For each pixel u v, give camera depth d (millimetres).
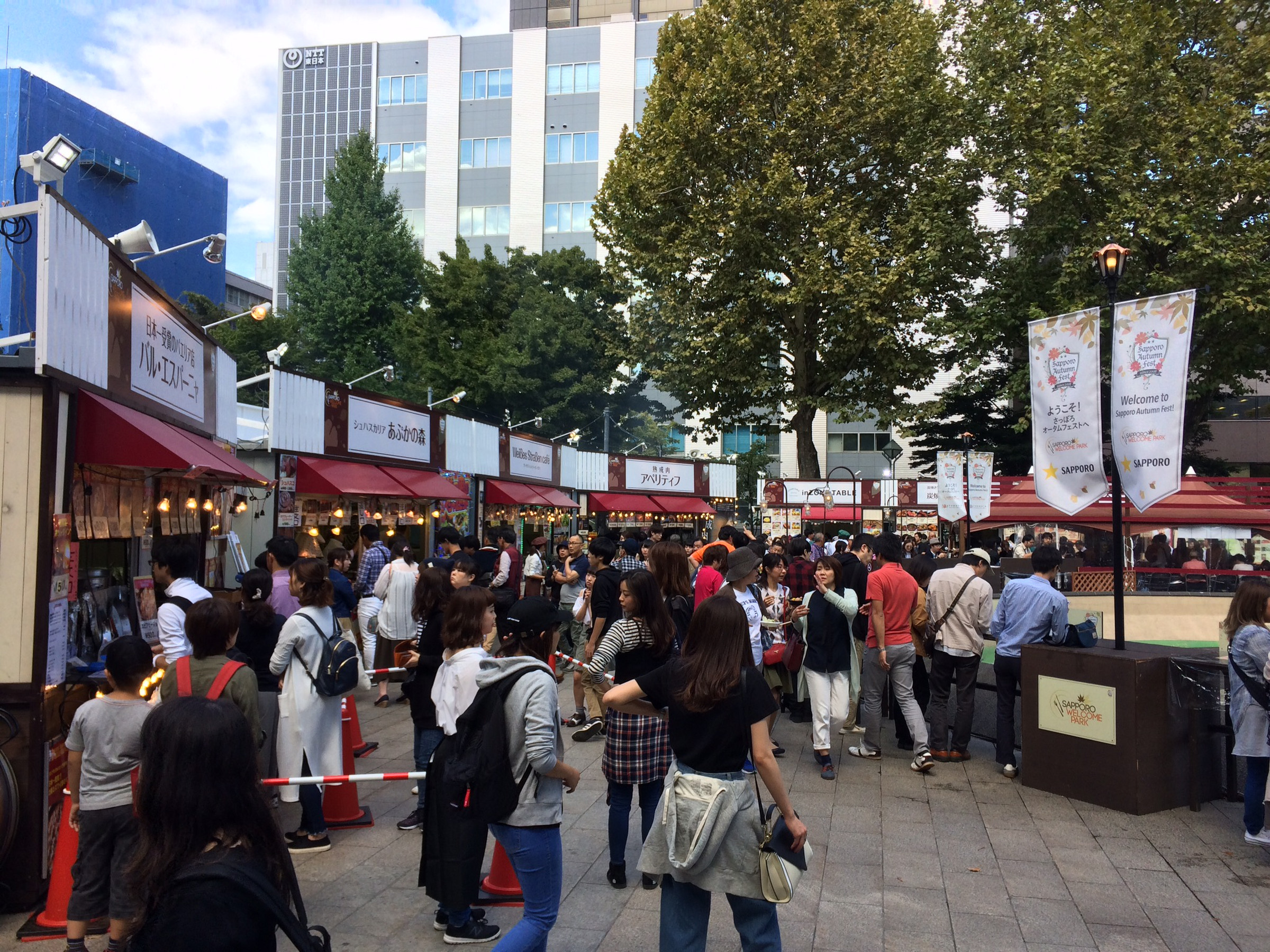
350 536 15250
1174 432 6582
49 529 4812
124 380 6457
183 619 5422
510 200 64312
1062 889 4879
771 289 26109
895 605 7422
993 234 25859
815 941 4195
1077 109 22344
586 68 64312
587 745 8000
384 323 43250
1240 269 21094
